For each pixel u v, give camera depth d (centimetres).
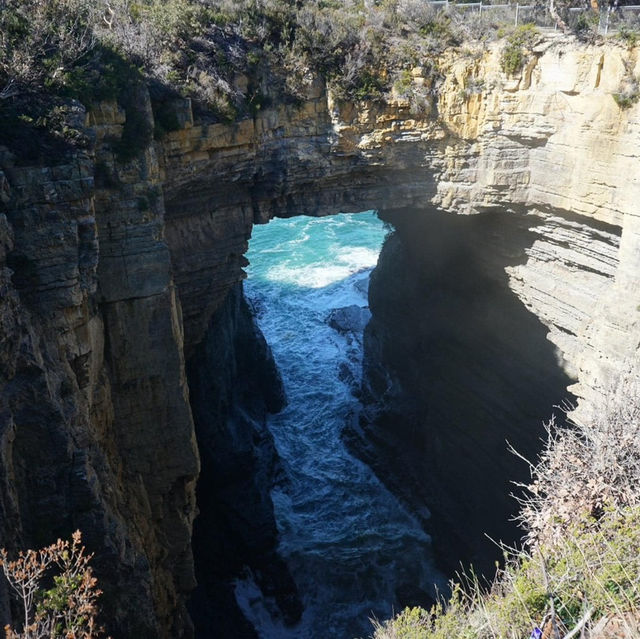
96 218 1532
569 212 2216
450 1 2527
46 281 1312
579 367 2244
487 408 2692
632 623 785
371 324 3478
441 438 2884
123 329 1631
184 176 1873
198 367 2591
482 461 2711
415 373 3066
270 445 3083
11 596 982
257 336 3366
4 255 1168
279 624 2453
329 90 2077
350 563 2675
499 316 2661
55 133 1302
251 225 2198
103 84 1466
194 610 2309
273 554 2656
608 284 2223
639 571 888
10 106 1297
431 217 2723
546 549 1052
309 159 2127
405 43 2153
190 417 1770
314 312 4397
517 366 2573
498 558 2545
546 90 2105
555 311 2380
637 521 1027
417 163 2264
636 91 1920
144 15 1823
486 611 896
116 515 1415
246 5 2016
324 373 3775
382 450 3152
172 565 1856
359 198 2303
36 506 1258
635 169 1962
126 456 1714
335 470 3138
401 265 3177
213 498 2661
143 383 1688
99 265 1568
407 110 2158
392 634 1003
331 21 2073
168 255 1634
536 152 2214
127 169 1541
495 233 2516
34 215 1277
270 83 2006
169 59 1794
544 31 2195
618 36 1945
